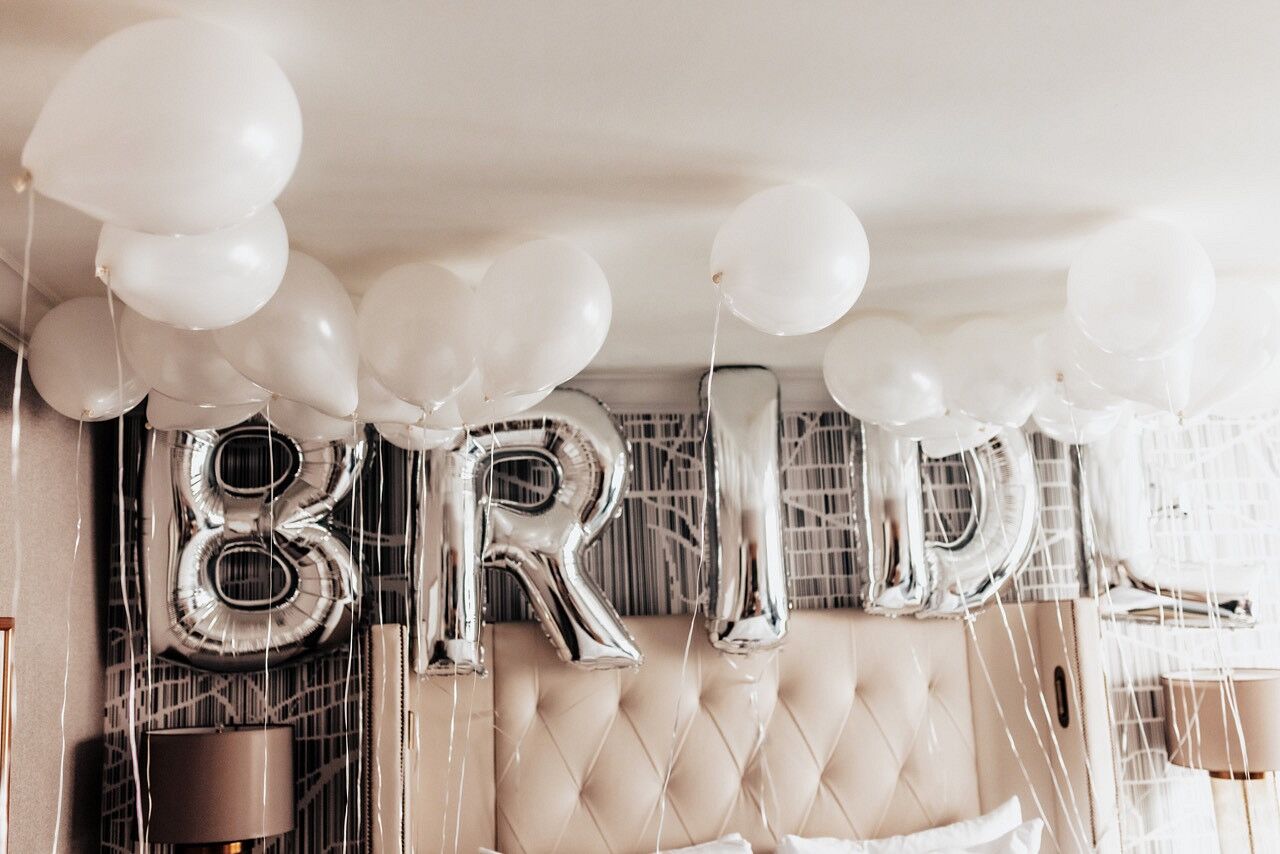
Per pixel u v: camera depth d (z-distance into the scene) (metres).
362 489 2.99
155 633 2.65
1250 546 3.46
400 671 2.55
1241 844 3.04
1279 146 1.68
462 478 2.70
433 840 2.78
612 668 2.83
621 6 1.22
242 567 2.90
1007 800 3.08
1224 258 2.26
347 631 2.78
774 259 1.63
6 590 2.14
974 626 3.20
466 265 2.13
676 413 3.25
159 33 1.13
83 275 2.09
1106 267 1.84
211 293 1.47
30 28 1.22
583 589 2.80
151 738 2.55
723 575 2.87
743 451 2.92
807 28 1.29
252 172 1.17
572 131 1.54
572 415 2.82
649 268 2.18
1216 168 1.76
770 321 1.74
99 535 2.76
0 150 1.53
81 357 2.02
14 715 2.16
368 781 2.52
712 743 2.99
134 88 1.09
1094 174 1.77
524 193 1.77
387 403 2.25
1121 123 1.58
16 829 2.15
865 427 3.00
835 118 1.53
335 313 1.80
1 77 1.32
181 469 2.66
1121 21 1.30
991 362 2.32
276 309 1.74
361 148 1.58
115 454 2.87
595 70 1.37
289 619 2.73
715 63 1.36
